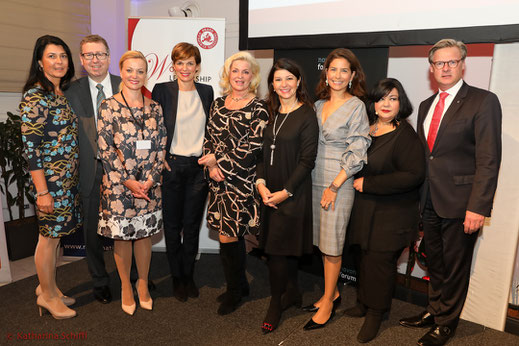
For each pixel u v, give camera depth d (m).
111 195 2.24
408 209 2.09
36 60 2.14
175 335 2.28
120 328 2.34
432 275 2.34
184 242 2.71
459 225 2.08
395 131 2.08
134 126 2.24
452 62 1.95
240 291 2.59
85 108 2.45
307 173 2.14
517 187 2.35
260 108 2.26
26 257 3.48
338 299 2.58
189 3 4.13
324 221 2.20
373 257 2.14
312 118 2.14
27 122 2.07
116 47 4.45
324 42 2.82
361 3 2.62
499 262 2.44
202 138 2.57
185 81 2.47
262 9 3.09
